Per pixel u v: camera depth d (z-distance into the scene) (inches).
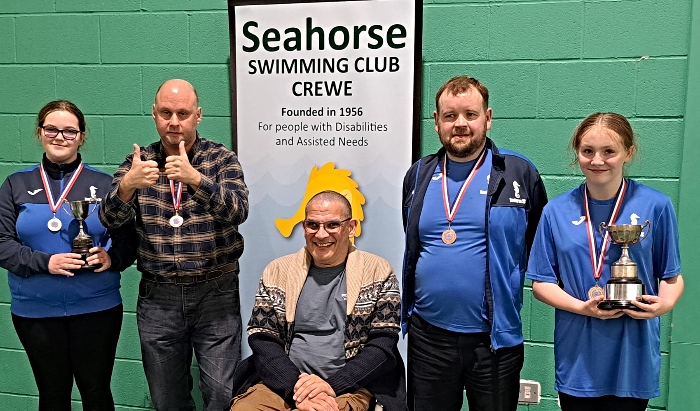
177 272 88.0
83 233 88.2
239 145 106.7
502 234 77.6
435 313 80.1
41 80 115.6
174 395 94.0
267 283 87.3
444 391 82.4
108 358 93.5
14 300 91.6
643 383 71.9
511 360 79.9
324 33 101.1
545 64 98.3
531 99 99.5
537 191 81.0
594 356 73.0
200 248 88.0
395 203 102.0
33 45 115.0
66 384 93.0
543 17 97.6
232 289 93.0
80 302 89.8
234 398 83.4
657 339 74.0
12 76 116.5
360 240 103.8
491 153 81.4
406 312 84.7
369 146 102.0
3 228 89.1
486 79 100.7
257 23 103.3
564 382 75.5
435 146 103.3
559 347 76.3
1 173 119.0
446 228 79.6
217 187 83.4
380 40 99.6
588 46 96.6
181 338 91.9
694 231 93.9
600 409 74.9
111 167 115.2
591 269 73.2
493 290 77.8
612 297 69.6
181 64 110.3
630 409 73.1
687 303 95.3
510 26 98.8
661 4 93.1
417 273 81.6
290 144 104.7
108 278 92.0
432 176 83.0
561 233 75.1
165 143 89.0
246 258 108.3
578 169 98.9
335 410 77.0
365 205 103.1
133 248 92.1
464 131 77.6
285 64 103.3
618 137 70.4
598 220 73.8
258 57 104.1
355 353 83.0
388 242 103.0
